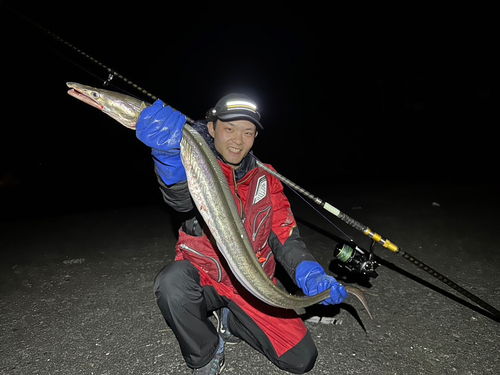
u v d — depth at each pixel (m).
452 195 7.19
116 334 2.78
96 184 10.39
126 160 13.51
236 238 1.79
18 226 6.02
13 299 3.39
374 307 3.10
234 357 2.48
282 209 2.31
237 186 2.16
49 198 8.62
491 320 2.86
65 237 5.30
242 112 1.99
